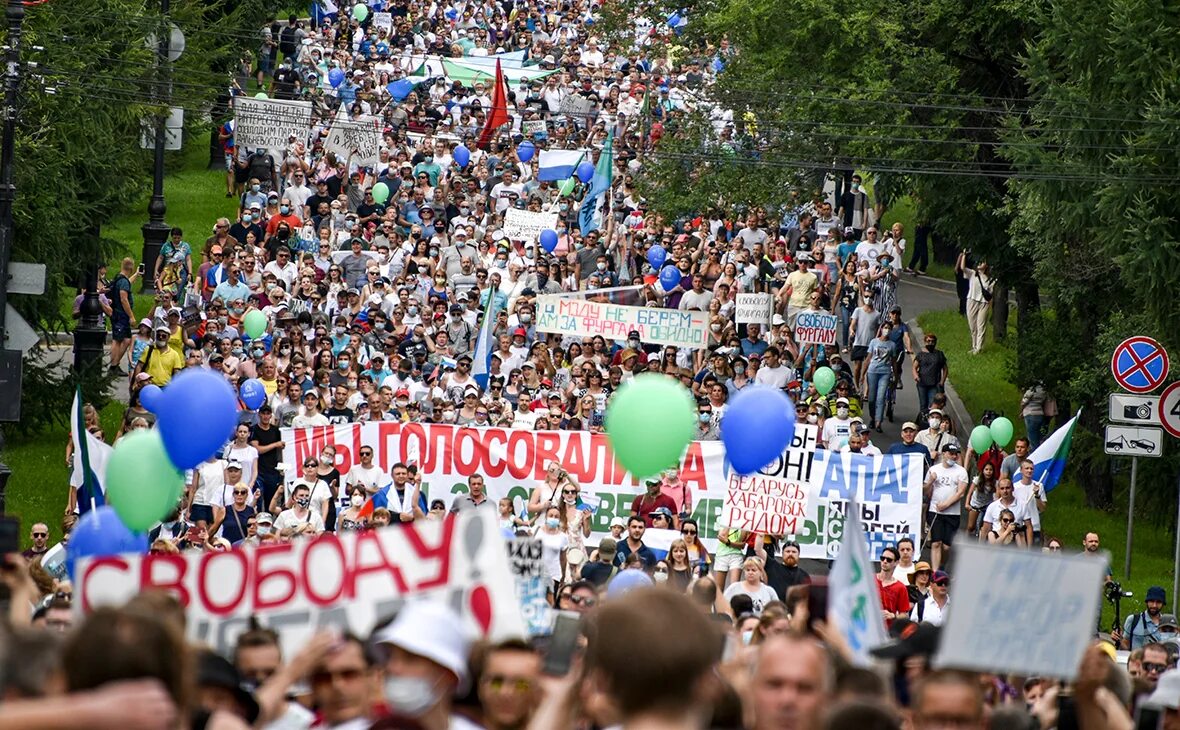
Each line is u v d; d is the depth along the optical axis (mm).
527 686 12305
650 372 51094
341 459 43094
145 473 20312
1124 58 47156
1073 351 56250
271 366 50781
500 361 53719
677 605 8898
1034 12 52500
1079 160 48906
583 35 107812
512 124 86000
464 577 15000
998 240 63531
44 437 58594
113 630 9023
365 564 15188
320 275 63188
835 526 43125
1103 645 19688
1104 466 54375
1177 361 51000
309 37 100375
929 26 61875
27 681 9773
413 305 57750
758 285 62000
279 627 15312
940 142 61938
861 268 63406
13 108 44031
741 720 11633
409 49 102062
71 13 58312
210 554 15359
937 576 34344
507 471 43062
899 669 14039
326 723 12516
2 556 15258
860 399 60000
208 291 62781
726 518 38844
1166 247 45844
